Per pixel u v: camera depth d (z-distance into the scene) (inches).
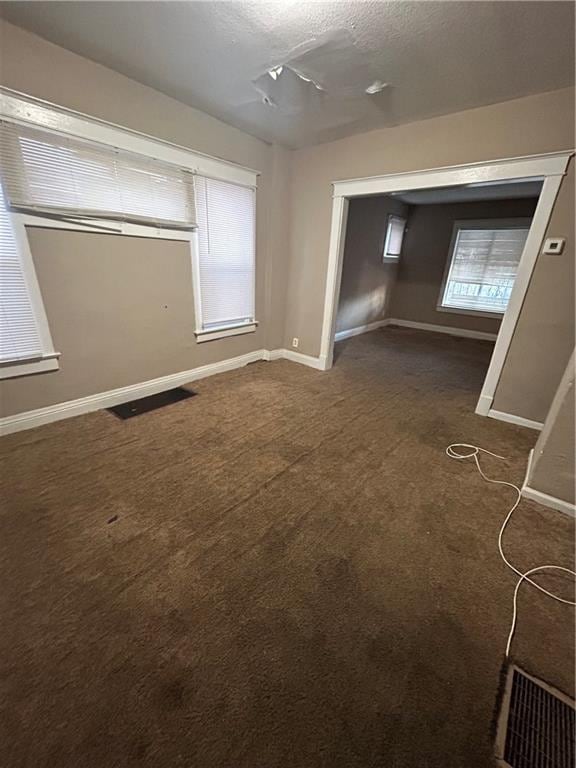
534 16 62.9
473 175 103.5
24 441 89.0
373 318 259.8
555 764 35.8
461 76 83.7
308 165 140.7
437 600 53.0
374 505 72.7
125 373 113.1
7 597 50.2
